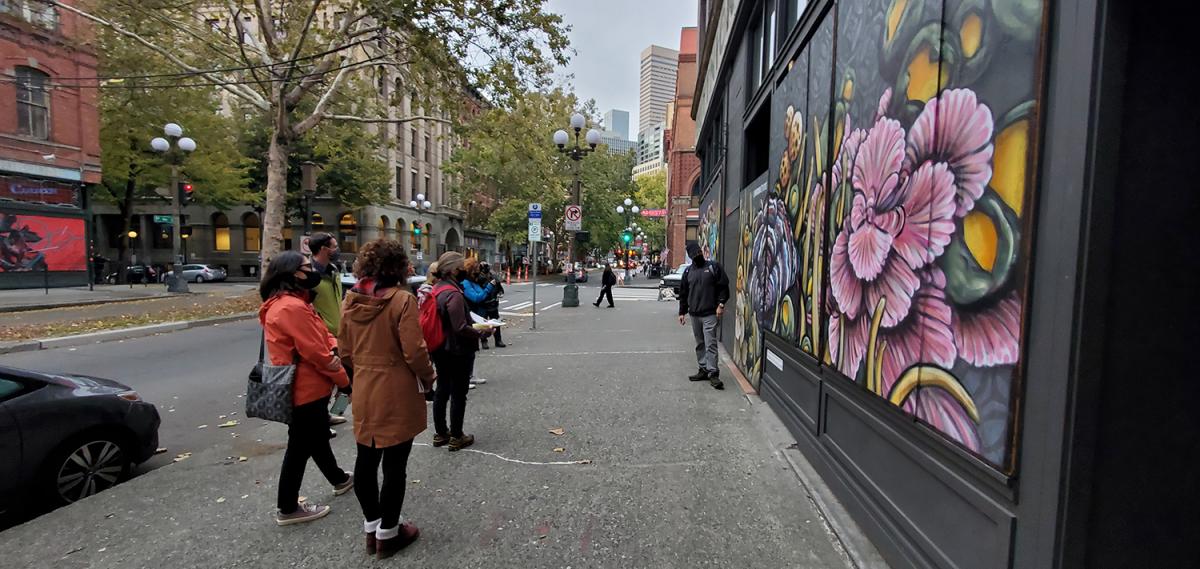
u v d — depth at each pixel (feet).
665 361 28.53
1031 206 6.27
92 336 35.40
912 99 8.91
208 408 20.97
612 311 60.90
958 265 7.57
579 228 59.00
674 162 137.39
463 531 11.09
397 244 10.57
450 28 46.06
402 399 10.09
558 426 17.57
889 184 9.70
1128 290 5.70
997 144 6.82
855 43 11.65
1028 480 6.34
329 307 18.07
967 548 7.50
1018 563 6.49
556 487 13.03
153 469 15.52
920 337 8.55
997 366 6.79
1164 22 5.62
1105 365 5.71
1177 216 5.73
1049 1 6.10
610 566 9.75
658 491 12.73
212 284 113.29
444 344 15.30
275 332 11.00
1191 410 5.84
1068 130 5.82
